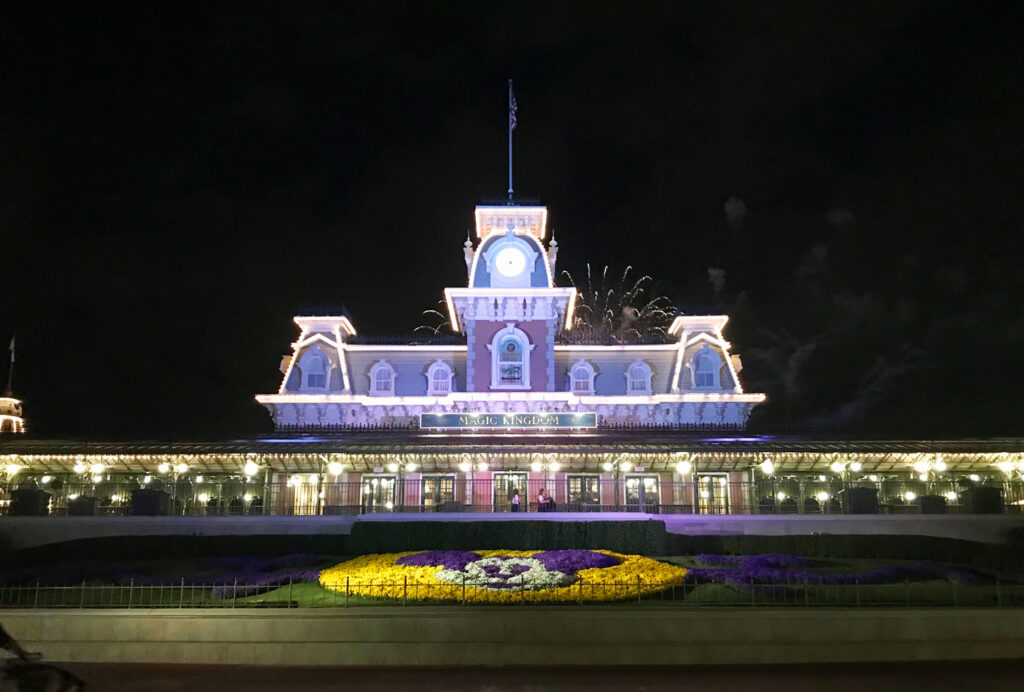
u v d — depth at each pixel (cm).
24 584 2806
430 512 4019
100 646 2331
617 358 5456
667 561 3269
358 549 3503
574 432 4984
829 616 2333
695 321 5419
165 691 2002
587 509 4212
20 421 6038
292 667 2269
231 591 2627
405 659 2300
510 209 5397
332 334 5459
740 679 2112
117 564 3306
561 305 5275
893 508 3997
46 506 4028
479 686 2050
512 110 5809
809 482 4297
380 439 4747
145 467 4522
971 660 2305
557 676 2156
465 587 2583
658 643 2309
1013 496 3978
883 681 2083
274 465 4528
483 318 5244
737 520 3903
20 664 1706
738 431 4912
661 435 4831
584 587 2617
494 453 4378
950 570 2961
